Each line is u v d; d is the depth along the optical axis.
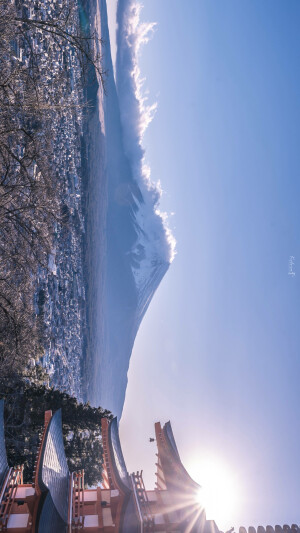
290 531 19.48
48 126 27.94
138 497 19.89
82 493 19.91
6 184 23.97
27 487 19.66
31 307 30.95
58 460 20.27
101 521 18.86
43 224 26.25
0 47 23.47
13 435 31.88
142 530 18.92
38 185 25.19
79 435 36.03
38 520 16.78
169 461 22.06
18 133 25.14
